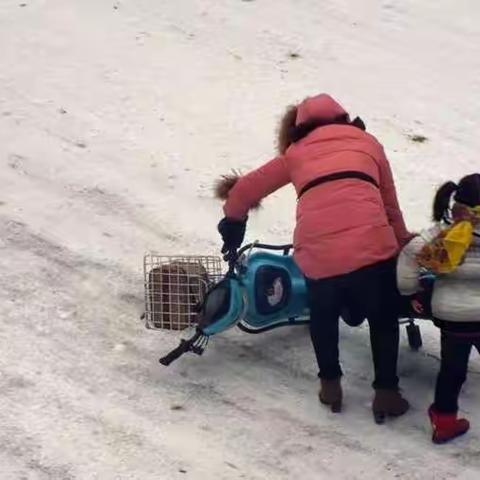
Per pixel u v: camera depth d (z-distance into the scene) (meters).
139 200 9.51
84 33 12.63
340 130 6.79
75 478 6.11
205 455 6.39
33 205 9.30
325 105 6.89
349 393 7.11
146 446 6.45
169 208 9.43
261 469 6.30
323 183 6.54
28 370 7.13
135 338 7.59
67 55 12.07
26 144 10.27
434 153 10.81
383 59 12.90
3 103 10.98
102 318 7.80
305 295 7.46
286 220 9.42
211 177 10.02
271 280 7.29
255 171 6.92
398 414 6.80
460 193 6.31
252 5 13.92
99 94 11.33
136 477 6.15
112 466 6.24
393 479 6.25
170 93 11.51
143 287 8.22
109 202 9.45
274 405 6.94
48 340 7.50
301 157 6.72
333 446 6.54
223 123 11.02
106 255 8.62
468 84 12.48
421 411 6.93
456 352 6.39
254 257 7.42
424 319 7.40
